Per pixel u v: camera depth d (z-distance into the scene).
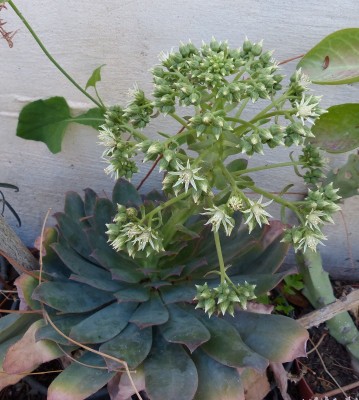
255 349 0.32
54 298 0.33
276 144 0.27
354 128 0.34
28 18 0.37
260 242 0.37
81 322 0.32
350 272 0.54
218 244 0.29
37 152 0.47
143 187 0.49
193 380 0.30
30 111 0.41
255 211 0.27
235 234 0.38
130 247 0.30
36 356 0.31
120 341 0.32
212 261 0.37
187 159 0.29
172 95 0.28
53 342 0.32
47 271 0.37
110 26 0.37
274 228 0.37
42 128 0.42
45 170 0.48
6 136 0.45
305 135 0.28
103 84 0.41
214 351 0.31
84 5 0.36
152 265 0.37
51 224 0.54
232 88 0.26
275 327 0.32
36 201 0.52
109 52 0.39
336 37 0.33
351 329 0.43
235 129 0.29
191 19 0.37
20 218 0.54
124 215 0.30
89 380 0.30
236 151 0.30
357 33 0.32
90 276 0.36
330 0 0.35
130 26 0.37
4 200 0.49
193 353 0.32
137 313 0.34
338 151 0.35
